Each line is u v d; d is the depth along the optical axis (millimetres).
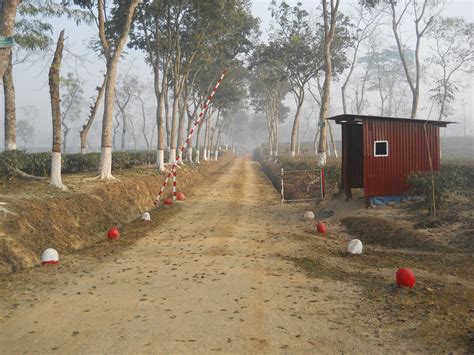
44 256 8227
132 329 4980
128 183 16125
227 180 29922
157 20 24000
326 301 5922
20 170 14633
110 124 16062
